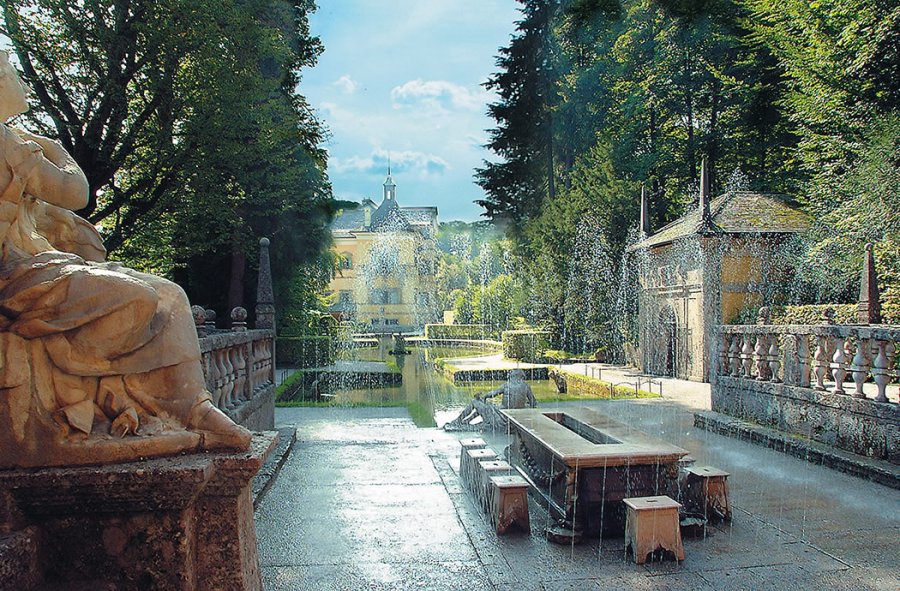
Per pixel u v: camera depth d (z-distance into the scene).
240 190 20.48
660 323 24.06
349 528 5.05
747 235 20.92
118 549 2.50
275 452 7.45
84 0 15.69
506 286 40.94
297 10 26.91
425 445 8.73
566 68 34.16
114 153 17.36
